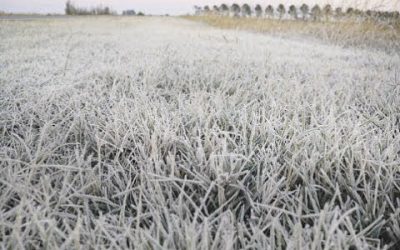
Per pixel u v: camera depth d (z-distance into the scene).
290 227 1.03
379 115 2.22
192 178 1.38
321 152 1.49
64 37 9.14
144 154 1.44
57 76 3.27
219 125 1.94
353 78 3.48
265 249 0.91
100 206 1.24
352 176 1.26
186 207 1.09
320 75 3.26
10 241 0.91
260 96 2.64
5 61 4.34
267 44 7.86
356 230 1.04
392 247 1.05
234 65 4.05
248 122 1.88
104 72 3.38
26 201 1.01
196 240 0.93
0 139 1.77
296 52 6.24
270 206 1.05
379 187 1.28
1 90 2.68
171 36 9.79
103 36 9.71
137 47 6.32
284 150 1.56
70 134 1.86
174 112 2.10
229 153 1.44
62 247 0.88
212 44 7.17
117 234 1.00
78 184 1.30
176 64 4.11
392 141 1.57
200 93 2.51
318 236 0.89
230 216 1.09
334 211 1.01
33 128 1.93
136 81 3.07
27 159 1.48
